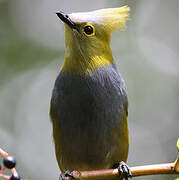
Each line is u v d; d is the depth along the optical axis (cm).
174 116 1555
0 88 1523
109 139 812
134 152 1512
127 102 847
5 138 1446
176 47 1664
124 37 1648
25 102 1532
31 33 1645
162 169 600
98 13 824
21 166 1376
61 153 837
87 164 848
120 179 786
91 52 808
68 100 802
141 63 1599
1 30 1609
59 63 1585
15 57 1564
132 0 1702
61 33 1672
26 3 1692
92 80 800
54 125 827
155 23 1681
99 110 800
